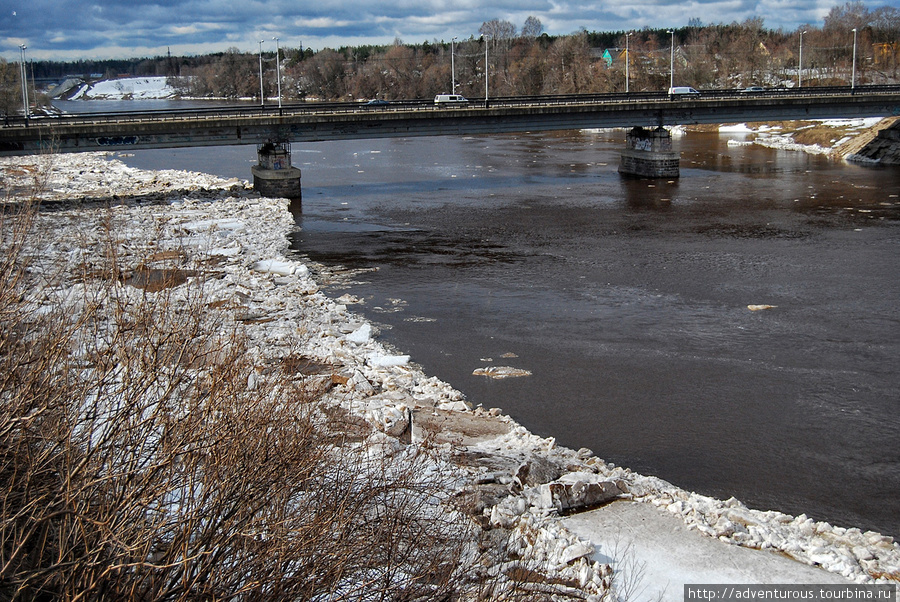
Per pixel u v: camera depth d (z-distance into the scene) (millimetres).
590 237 52938
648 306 37125
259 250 47188
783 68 177250
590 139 126875
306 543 10727
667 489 20000
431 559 12375
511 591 12992
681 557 16562
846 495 20797
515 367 29484
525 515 17453
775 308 36500
